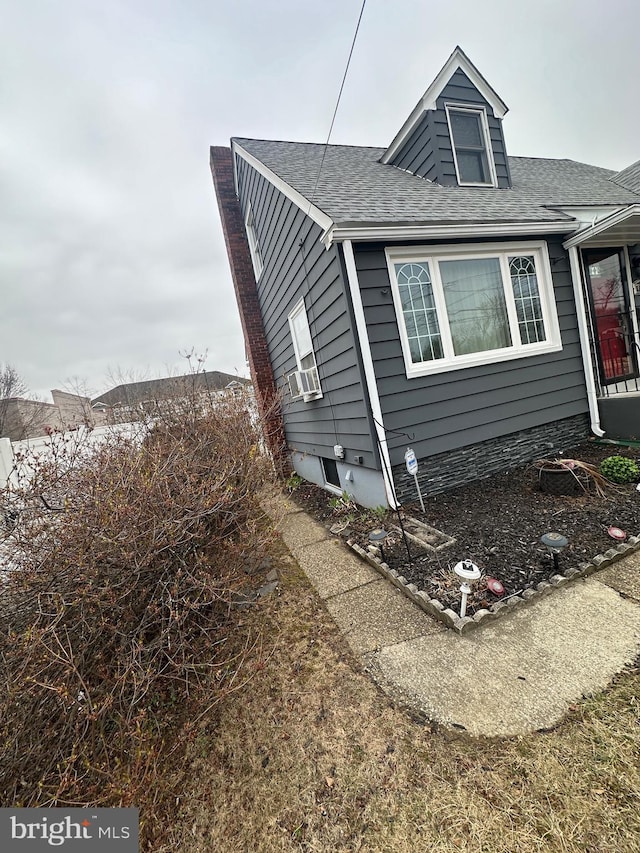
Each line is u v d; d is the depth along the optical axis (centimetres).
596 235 494
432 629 236
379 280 415
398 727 172
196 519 235
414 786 145
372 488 466
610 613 219
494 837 123
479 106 590
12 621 180
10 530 211
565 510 347
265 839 140
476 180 605
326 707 193
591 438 540
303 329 603
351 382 445
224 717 200
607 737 149
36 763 154
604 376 582
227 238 922
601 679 176
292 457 881
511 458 489
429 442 443
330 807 146
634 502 338
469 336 468
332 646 239
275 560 384
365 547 366
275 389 872
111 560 195
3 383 1738
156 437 422
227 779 167
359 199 464
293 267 591
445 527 357
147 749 177
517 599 238
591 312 566
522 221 448
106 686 177
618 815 123
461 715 171
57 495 254
